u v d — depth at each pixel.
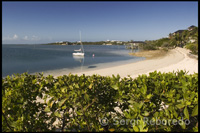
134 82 2.81
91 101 2.47
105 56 43.56
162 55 40.69
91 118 2.34
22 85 2.73
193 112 1.93
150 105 2.13
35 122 2.13
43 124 2.18
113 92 2.69
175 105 2.04
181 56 32.31
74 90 2.39
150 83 2.74
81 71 18.59
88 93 2.45
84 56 44.59
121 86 2.48
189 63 18.70
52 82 3.07
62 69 20.95
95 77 3.29
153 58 34.28
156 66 19.80
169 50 58.28
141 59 33.38
